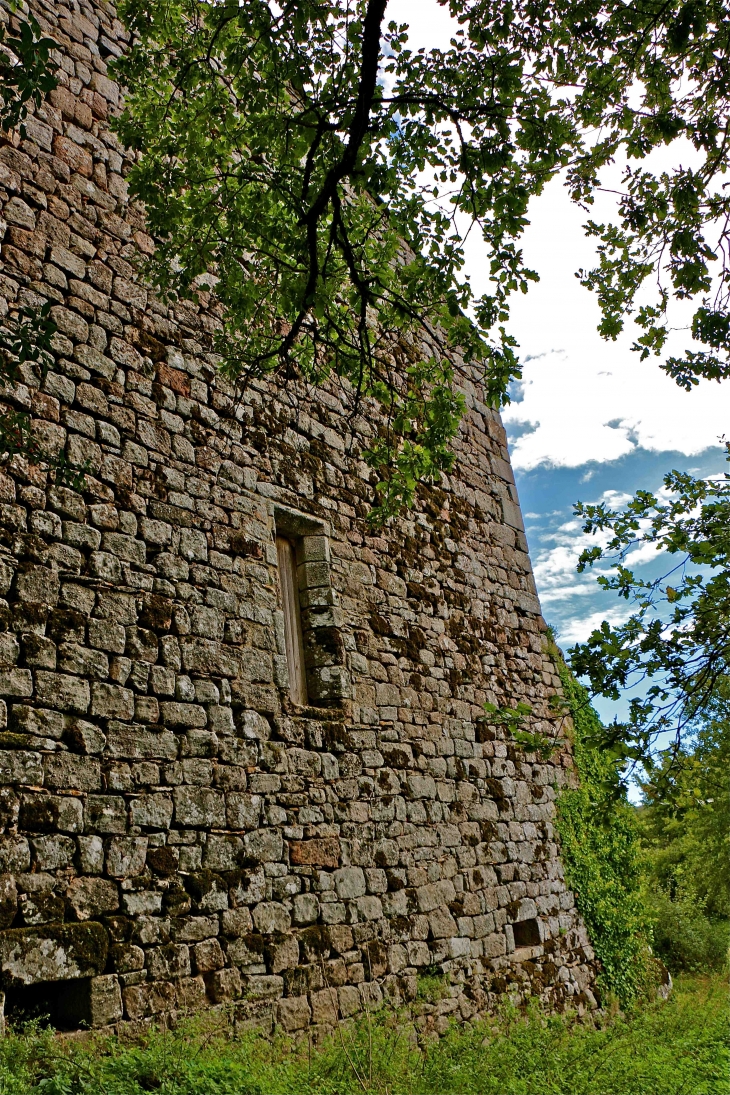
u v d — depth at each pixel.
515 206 4.86
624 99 5.21
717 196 5.21
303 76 4.78
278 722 6.39
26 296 5.54
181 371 6.50
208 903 5.45
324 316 5.25
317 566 7.39
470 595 9.38
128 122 5.36
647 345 5.64
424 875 7.34
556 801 9.62
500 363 5.31
